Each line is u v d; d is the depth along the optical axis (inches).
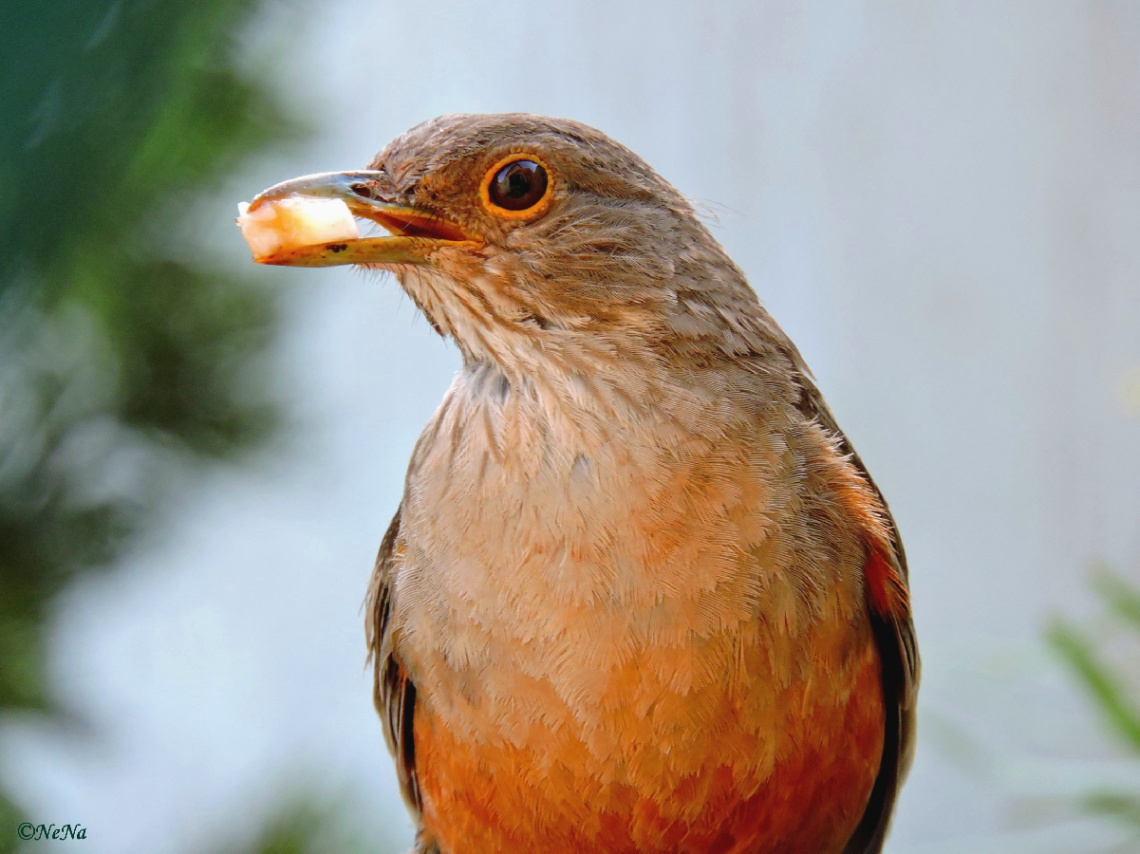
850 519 65.6
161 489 66.6
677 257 65.5
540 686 65.1
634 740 65.1
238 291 66.6
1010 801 100.7
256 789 68.2
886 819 66.6
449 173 65.4
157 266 66.0
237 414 66.8
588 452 65.1
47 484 65.9
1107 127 109.1
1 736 66.3
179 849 67.8
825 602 65.3
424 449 65.7
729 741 65.1
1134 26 108.0
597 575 65.0
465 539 65.2
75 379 65.9
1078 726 90.7
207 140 65.6
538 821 65.5
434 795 65.9
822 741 65.4
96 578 66.4
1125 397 97.1
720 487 65.1
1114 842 75.2
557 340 65.3
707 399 65.2
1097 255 109.2
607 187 65.5
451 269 65.4
